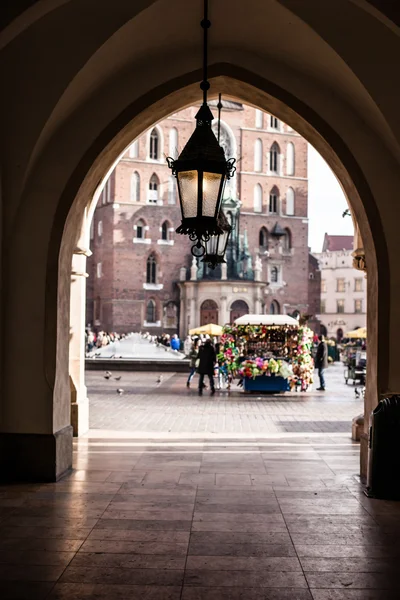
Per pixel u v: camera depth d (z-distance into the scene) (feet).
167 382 90.43
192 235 26.78
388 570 20.02
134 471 33.47
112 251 204.54
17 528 23.89
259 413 58.59
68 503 27.30
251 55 32.96
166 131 209.36
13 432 31.60
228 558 20.94
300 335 79.15
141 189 207.00
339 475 32.83
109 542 22.39
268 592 18.29
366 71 28.99
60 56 29.09
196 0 28.35
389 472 28.37
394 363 31.22
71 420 44.19
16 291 31.91
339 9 28.02
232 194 208.03
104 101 32.42
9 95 29.84
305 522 24.88
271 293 220.02
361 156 31.96
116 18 28.37
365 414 33.86
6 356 31.81
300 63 31.99
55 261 31.78
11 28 22.68
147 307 208.03
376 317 31.65
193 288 198.08
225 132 216.33
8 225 31.83
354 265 38.34
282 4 28.12
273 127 222.07
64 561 20.58
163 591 18.30
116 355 117.70
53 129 31.48
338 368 133.08
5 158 31.01
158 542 22.44
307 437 44.83
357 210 33.73
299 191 224.53
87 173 32.17
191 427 49.19
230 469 34.09
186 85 32.76
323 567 20.22
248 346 80.28
